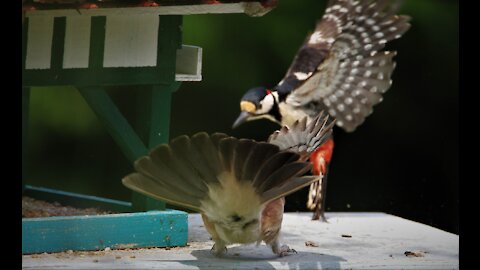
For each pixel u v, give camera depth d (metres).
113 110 10.51
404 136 19.55
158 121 10.50
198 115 18.58
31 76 11.20
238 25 18.53
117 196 18.23
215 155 8.40
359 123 12.64
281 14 18.58
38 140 18.03
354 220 12.96
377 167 19.61
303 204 18.31
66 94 18.03
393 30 12.61
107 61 10.59
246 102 12.41
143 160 8.47
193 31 18.41
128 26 10.54
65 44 10.90
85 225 9.50
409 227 12.23
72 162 18.06
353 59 12.59
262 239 9.17
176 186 8.59
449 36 19.23
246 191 8.51
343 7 12.92
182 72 11.37
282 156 8.34
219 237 9.30
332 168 19.62
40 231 9.28
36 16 11.14
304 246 10.48
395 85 19.47
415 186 19.50
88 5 10.20
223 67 18.53
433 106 19.44
